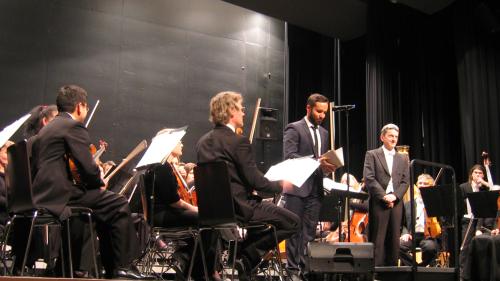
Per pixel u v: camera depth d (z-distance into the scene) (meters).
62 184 3.08
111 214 3.29
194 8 9.52
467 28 7.97
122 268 3.51
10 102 7.84
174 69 9.20
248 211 3.31
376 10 8.81
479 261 5.58
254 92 9.88
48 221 3.16
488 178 6.85
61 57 8.28
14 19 8.02
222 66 9.64
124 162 4.29
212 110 3.59
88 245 3.61
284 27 10.34
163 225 3.59
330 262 4.08
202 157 3.44
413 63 8.98
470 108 7.83
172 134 3.60
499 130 7.76
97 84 8.50
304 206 4.52
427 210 5.40
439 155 8.48
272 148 9.80
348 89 10.19
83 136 3.20
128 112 8.69
